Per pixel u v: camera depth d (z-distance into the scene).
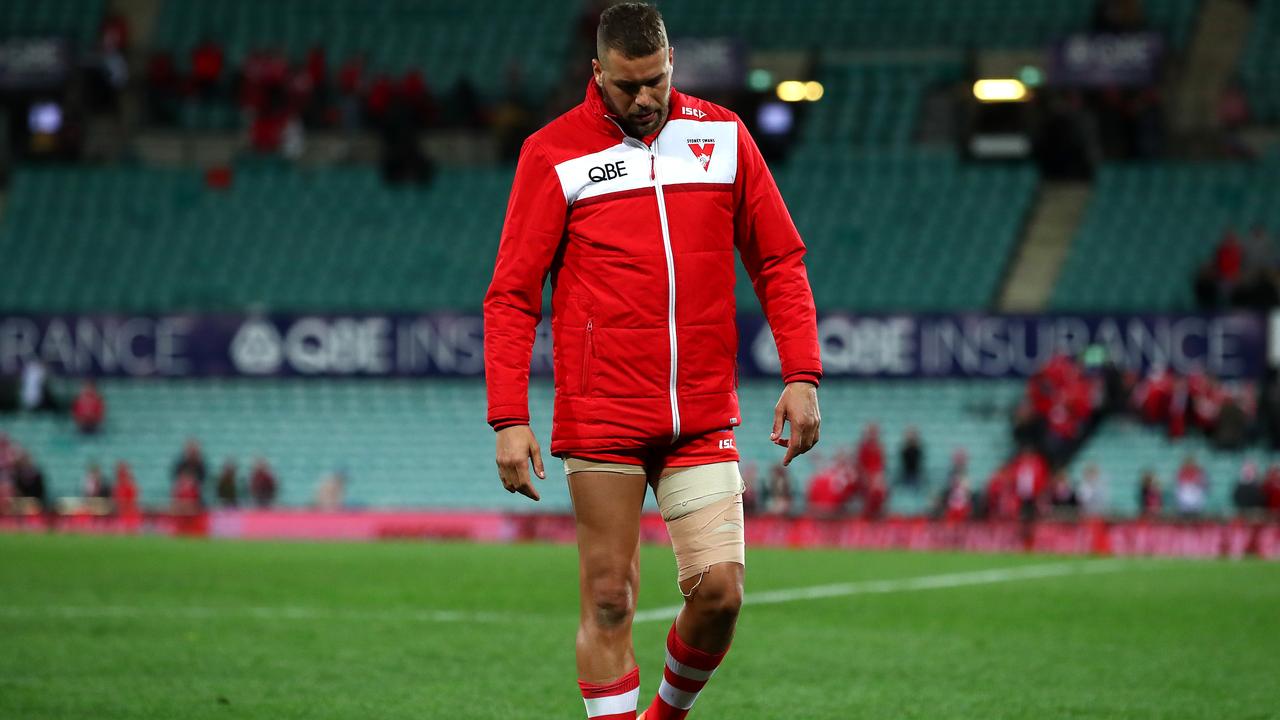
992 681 28.67
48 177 111.75
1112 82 101.62
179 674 28.91
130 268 105.50
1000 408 89.81
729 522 17.09
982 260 98.75
